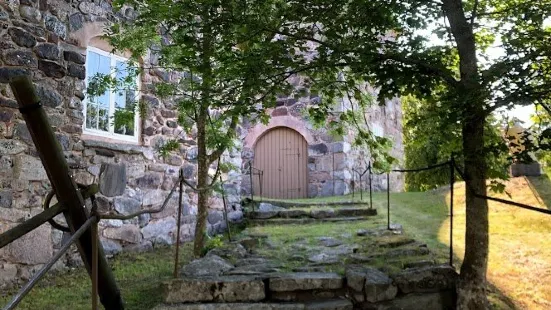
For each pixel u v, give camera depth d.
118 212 6.24
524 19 3.67
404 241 5.13
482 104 3.02
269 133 11.01
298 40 3.92
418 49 3.61
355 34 3.86
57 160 2.34
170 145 5.86
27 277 5.14
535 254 4.68
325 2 3.73
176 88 5.54
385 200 8.74
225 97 4.06
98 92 5.41
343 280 3.94
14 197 5.12
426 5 3.80
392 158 4.73
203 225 5.40
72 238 2.05
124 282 4.99
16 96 2.24
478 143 3.49
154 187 6.82
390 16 3.83
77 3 5.93
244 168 10.92
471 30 3.68
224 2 3.68
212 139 5.38
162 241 6.85
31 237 5.22
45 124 2.29
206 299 3.86
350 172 10.59
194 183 7.55
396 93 3.62
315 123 4.96
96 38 6.25
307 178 10.55
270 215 7.69
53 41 5.61
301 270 4.32
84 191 2.53
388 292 3.80
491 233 5.56
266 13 3.89
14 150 5.15
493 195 7.20
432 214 7.12
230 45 3.81
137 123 6.73
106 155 6.16
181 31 3.91
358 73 3.88
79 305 4.37
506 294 3.90
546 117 3.38
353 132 10.86
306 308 3.69
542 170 8.18
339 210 7.38
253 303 3.79
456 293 3.71
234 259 4.84
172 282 3.91
